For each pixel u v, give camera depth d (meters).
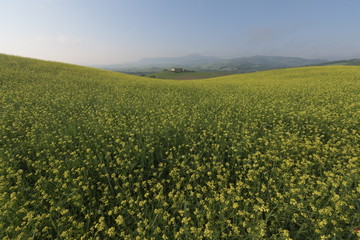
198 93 16.56
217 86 22.67
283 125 7.30
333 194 3.58
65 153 5.05
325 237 2.78
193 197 3.96
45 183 4.04
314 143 5.54
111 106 10.77
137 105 10.63
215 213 3.45
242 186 3.92
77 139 6.44
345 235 3.11
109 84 19.61
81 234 3.11
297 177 4.20
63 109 9.61
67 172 4.11
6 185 3.91
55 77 20.44
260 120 8.54
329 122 7.69
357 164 4.41
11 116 8.07
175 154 5.52
